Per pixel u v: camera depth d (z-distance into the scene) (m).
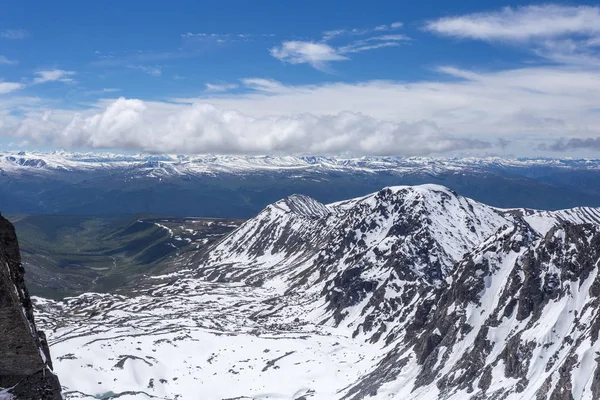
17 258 36.47
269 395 193.25
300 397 189.50
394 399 166.75
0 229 35.81
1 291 32.09
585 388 121.69
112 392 191.00
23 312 33.72
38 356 33.59
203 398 197.12
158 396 197.12
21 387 33.28
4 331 32.22
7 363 32.91
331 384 196.88
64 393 176.50
